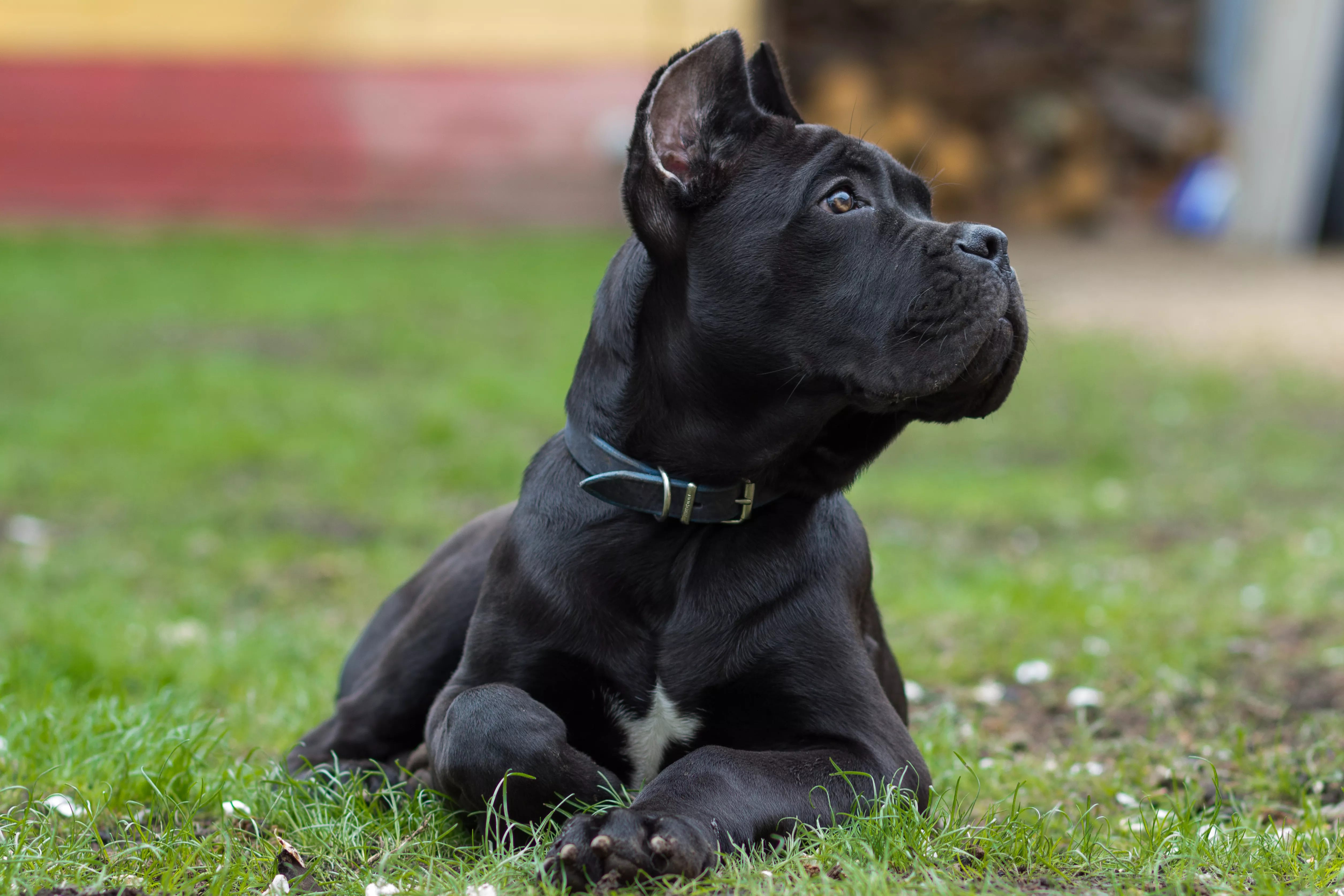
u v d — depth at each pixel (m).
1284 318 21.02
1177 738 6.06
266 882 3.94
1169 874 3.95
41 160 26.59
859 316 4.26
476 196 27.11
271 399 14.66
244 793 4.70
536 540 4.48
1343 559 9.32
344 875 3.97
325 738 5.27
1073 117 30.33
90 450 12.73
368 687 5.23
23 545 9.98
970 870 3.88
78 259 22.50
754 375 4.34
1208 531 10.97
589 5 26.61
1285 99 29.23
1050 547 10.56
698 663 4.35
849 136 4.55
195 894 3.87
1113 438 14.27
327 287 20.66
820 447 4.55
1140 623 7.98
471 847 4.15
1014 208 30.50
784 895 3.49
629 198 4.32
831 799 3.97
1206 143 30.31
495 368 16.14
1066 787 5.36
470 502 11.76
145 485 11.78
